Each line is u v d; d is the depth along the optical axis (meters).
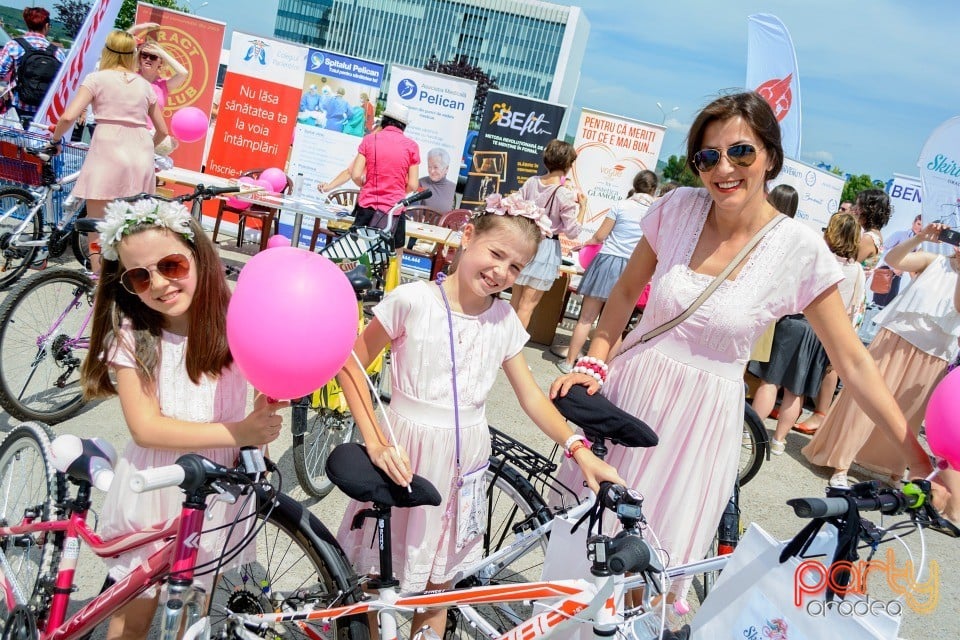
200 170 9.06
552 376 6.31
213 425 1.85
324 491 3.56
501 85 118.81
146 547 1.96
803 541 1.55
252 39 8.83
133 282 1.78
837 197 8.70
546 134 9.05
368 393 2.06
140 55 6.13
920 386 4.62
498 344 2.17
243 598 2.17
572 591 1.68
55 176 5.48
